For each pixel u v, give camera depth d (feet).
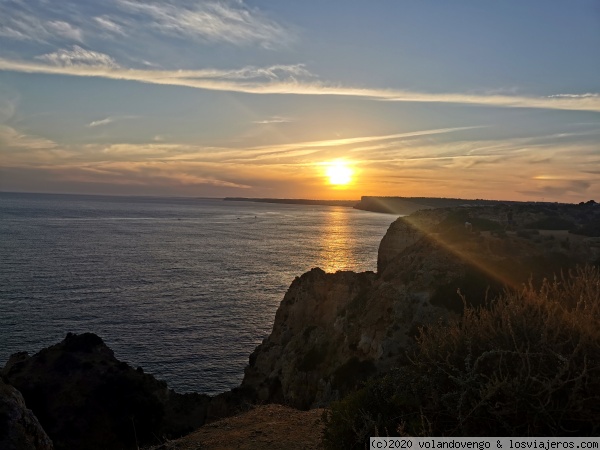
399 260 111.65
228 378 143.54
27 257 342.85
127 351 159.74
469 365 18.94
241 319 202.28
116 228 613.52
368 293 105.70
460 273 93.35
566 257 100.32
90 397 101.65
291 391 100.63
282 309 140.56
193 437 34.94
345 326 101.65
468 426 18.02
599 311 20.81
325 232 642.22
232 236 559.79
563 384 16.67
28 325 180.24
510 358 18.90
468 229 120.57
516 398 17.07
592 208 203.51
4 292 231.30
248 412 40.37
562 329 19.42
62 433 92.84
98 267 314.96
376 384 23.72
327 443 24.03
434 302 89.30
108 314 200.54
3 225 586.86
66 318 191.93
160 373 144.46
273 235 581.94
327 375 91.81
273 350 128.88
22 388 100.22
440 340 21.38
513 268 94.43
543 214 174.19
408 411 20.88
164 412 107.86
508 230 134.51
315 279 135.13
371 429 21.22
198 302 228.43
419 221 168.86
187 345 168.14
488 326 20.89
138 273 298.97
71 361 111.24
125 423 97.96
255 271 318.65
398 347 85.35
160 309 212.43
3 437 36.01
